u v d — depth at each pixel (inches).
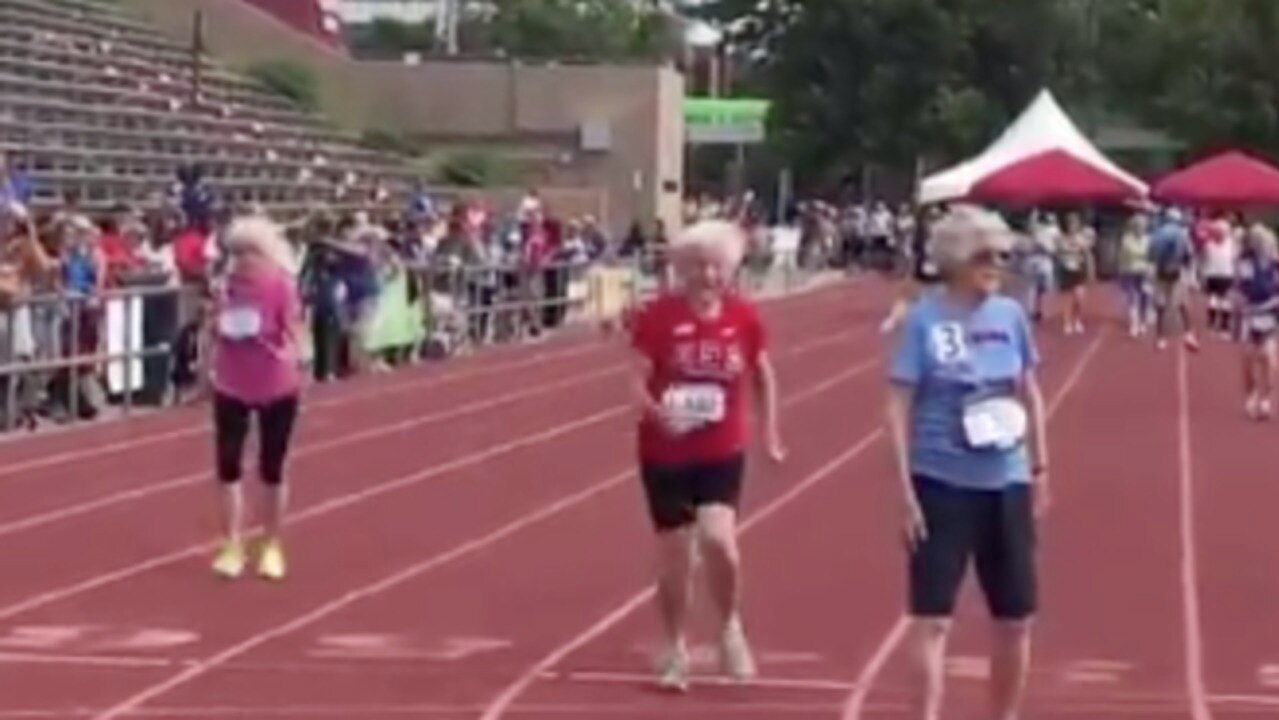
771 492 838.5
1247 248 1320.1
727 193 3759.8
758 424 634.2
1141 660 526.3
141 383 1084.5
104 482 815.1
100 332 1032.2
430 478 860.6
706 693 478.6
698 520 479.8
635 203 2581.2
